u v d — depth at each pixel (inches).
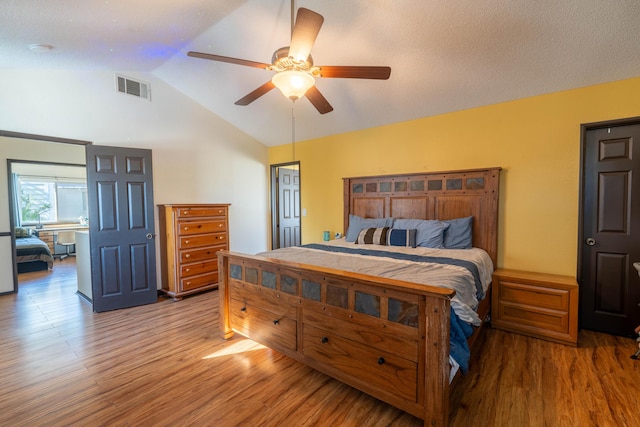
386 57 107.8
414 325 59.9
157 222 156.6
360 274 70.6
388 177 152.6
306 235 193.8
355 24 95.6
